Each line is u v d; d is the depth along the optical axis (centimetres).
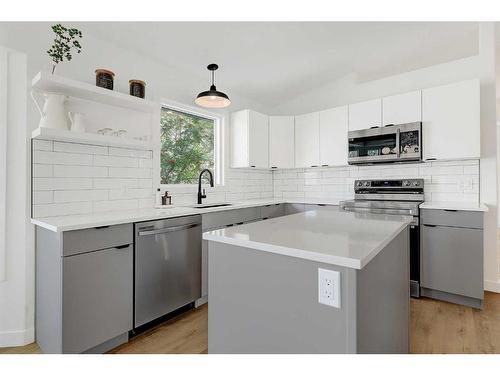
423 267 271
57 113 196
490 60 283
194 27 242
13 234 193
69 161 217
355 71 370
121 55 258
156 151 282
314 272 98
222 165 371
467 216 249
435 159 287
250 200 387
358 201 328
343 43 298
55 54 192
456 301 259
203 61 299
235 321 122
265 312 112
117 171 249
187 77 321
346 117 347
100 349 182
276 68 338
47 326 178
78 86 197
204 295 258
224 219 280
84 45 231
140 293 201
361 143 331
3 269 190
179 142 332
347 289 89
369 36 288
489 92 284
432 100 287
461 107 272
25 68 197
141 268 202
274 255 109
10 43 192
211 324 131
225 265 126
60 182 212
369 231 133
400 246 150
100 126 238
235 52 290
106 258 181
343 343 91
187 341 198
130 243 195
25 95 197
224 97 261
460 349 185
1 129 189
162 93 295
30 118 198
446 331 209
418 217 274
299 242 110
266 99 425
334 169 393
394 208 288
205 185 344
